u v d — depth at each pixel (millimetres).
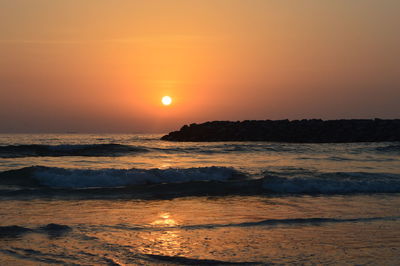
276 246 6961
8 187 13477
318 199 11852
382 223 8648
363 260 6285
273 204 11047
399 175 16406
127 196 12125
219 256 6426
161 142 55344
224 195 12430
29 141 56719
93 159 25594
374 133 55781
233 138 59281
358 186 13539
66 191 12539
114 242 7086
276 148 35094
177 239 7344
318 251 6711
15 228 7766
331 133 56344
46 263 6008
